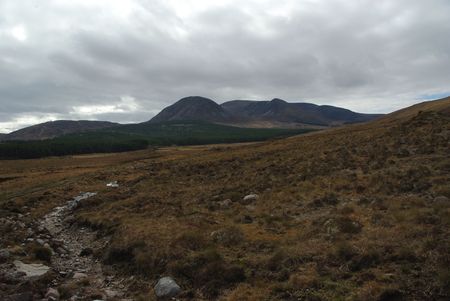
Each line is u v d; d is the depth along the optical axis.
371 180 27.84
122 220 27.09
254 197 29.73
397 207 20.19
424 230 15.98
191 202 31.86
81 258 21.70
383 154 37.34
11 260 19.66
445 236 15.02
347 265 14.51
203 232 21.31
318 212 23.27
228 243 19.27
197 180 44.78
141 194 38.62
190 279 16.25
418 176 26.03
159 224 23.80
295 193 29.02
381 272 13.46
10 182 68.75
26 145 185.62
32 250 21.14
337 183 29.41
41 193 46.31
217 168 51.34
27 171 99.06
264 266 15.95
